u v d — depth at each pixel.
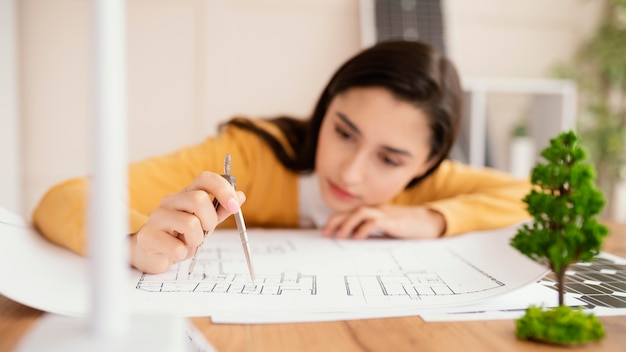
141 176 0.69
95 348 0.21
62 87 1.66
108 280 0.22
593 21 2.05
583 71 2.07
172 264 0.46
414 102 0.70
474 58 1.97
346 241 0.65
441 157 0.83
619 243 0.67
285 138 0.93
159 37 1.72
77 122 1.67
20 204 1.61
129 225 0.48
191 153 0.80
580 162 0.34
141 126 1.73
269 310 0.36
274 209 0.88
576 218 0.34
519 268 0.48
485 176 0.91
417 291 0.41
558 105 1.77
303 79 1.83
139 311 0.35
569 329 0.31
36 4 1.62
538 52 2.02
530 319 0.32
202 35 1.75
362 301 0.39
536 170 0.35
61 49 1.65
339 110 0.72
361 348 0.30
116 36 0.21
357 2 1.83
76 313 0.34
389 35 1.77
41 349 0.20
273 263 0.51
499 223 0.73
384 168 0.72
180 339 0.22
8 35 1.48
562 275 0.35
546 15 2.01
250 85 1.80
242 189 0.84
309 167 0.87
